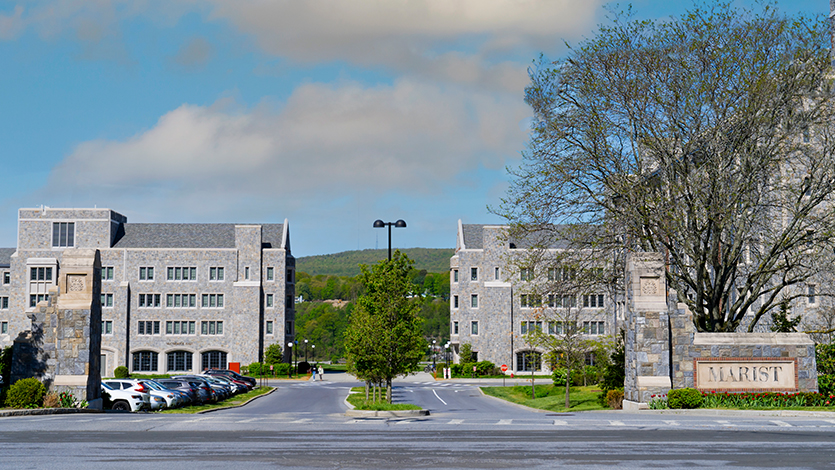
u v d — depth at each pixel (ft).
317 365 321.93
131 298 283.79
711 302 106.11
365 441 60.03
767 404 92.99
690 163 101.96
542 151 107.86
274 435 64.80
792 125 99.60
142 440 60.64
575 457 50.88
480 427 72.18
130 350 281.95
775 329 118.52
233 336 283.59
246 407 141.08
